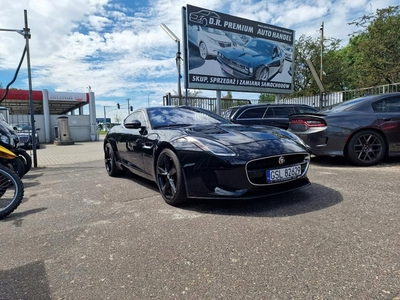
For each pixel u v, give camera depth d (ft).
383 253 5.98
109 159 17.48
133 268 5.94
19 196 9.96
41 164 25.26
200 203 10.22
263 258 6.04
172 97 36.42
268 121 24.03
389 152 16.07
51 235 7.97
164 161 10.68
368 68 70.08
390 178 12.52
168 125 12.75
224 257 6.18
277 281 5.19
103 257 6.50
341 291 4.80
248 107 24.52
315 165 16.99
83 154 35.06
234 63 39.47
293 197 10.27
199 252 6.47
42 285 5.45
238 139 9.67
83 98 67.10
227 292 4.95
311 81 90.07
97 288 5.28
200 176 9.17
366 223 7.57
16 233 8.24
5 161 16.26
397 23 65.26
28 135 39.06
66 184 15.37
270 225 7.79
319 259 5.87
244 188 8.79
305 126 16.97
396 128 15.94
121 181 15.53
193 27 35.65
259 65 42.01
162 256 6.39
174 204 10.10
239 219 8.39
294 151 9.54
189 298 4.84
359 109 16.31
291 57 45.65
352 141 15.87
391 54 67.00
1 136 16.12
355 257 5.87
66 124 56.44
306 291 4.85
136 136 13.28
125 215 9.40
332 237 6.84
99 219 9.15
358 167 15.78
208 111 15.17
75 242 7.41
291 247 6.45
